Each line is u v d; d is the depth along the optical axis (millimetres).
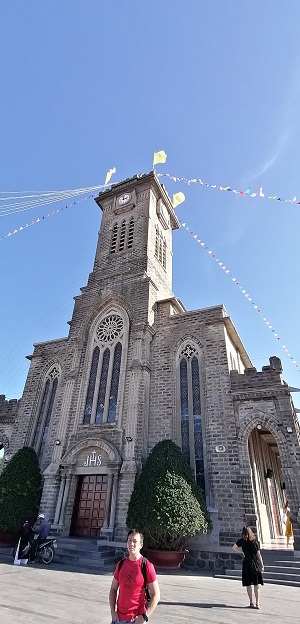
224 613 8688
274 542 18516
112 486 17766
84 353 23391
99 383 21859
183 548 15195
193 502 14977
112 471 17953
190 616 8312
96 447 19359
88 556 15031
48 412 23000
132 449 18125
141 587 4676
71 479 19141
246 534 10164
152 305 23359
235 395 18375
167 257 30469
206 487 16953
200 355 20406
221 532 15664
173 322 22344
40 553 15023
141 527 14719
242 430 17531
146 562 4883
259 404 17812
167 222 32531
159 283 26750
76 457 19578
